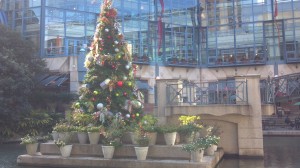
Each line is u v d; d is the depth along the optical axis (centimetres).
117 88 1273
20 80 2106
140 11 3469
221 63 3509
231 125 1270
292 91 1609
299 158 1220
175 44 3550
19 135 2102
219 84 1333
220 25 3619
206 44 3638
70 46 3141
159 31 3503
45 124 2173
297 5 3438
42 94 2514
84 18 3228
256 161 1156
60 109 2597
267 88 1459
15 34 2561
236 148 1255
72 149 1114
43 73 2684
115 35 1330
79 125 1230
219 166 1069
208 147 1020
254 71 3428
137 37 3419
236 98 1252
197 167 941
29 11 3161
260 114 1224
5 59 2100
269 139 2053
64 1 3186
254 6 3541
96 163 1035
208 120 1284
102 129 1124
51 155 1134
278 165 1073
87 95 1288
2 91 1961
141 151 1007
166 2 3572
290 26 3434
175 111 1284
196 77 3566
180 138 1135
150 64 3388
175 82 1338
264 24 3491
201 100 1337
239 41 3544
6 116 2034
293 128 2609
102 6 1354
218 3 3666
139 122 1221
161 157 1027
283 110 3038
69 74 2783
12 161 1245
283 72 3353
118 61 1308
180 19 3606
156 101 1366
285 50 3394
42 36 3055
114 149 1053
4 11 3247
